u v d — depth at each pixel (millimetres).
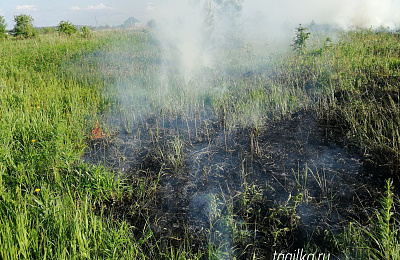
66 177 3615
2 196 3043
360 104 5309
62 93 6953
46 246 2580
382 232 2377
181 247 2934
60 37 17562
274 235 2980
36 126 4785
